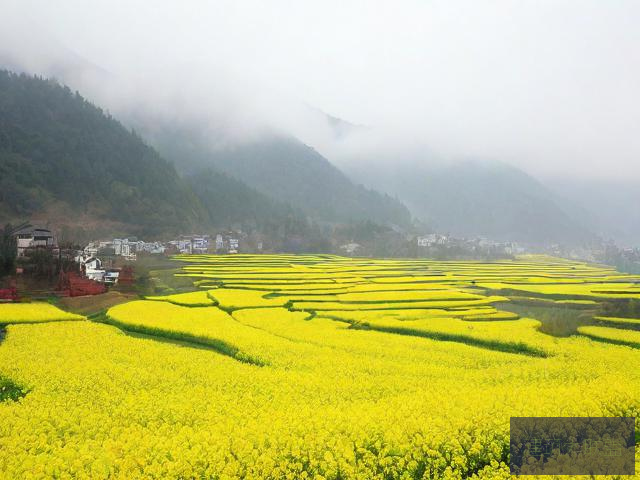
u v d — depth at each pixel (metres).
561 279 103.62
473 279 98.44
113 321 49.19
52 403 24.78
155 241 166.50
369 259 170.75
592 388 25.95
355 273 105.38
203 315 52.47
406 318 53.41
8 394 27.45
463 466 18.88
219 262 128.62
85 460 18.72
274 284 83.44
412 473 18.64
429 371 31.69
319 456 19.20
